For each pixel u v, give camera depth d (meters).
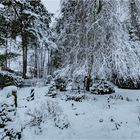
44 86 19.94
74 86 16.06
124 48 14.23
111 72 14.44
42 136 9.20
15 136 7.86
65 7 15.40
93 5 14.16
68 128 9.94
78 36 14.58
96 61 14.33
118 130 9.72
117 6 14.35
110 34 14.32
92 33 14.25
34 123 10.01
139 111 11.88
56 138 9.09
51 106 11.56
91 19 14.31
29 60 50.34
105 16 14.25
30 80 24.28
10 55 18.83
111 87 15.98
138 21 15.21
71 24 15.03
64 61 16.08
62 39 15.57
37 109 11.52
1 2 23.05
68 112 11.68
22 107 12.27
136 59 14.43
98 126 10.12
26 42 25.45
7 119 8.34
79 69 14.78
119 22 14.36
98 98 14.45
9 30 21.69
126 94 15.95
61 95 15.03
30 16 24.42
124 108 12.43
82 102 13.41
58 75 16.70
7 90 12.94
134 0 14.36
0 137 7.76
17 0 22.78
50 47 27.56
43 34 27.44
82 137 9.21
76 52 14.52
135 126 10.02
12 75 21.61
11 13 23.92
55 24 17.16
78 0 14.40
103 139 9.02
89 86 15.95
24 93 17.36
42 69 41.62
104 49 14.25
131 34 16.38
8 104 9.03
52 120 10.45
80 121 10.62
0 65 18.97
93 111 11.95
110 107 12.68
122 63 13.69
